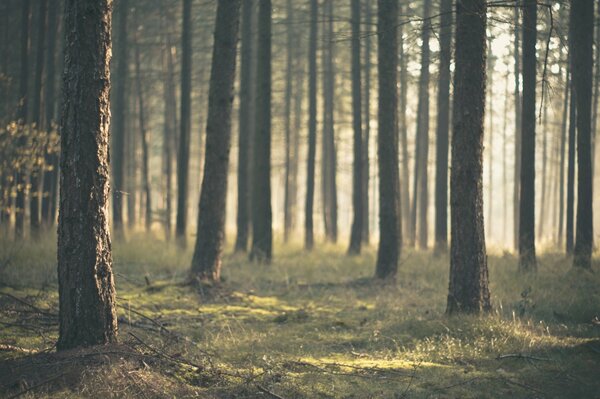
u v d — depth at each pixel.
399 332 9.77
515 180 30.73
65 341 7.11
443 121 21.33
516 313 10.88
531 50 15.65
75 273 7.09
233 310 11.70
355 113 22.72
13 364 6.79
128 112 32.03
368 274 17.09
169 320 10.38
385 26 15.60
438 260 19.33
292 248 24.52
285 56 34.53
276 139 39.56
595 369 7.70
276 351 8.61
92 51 7.09
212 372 7.21
